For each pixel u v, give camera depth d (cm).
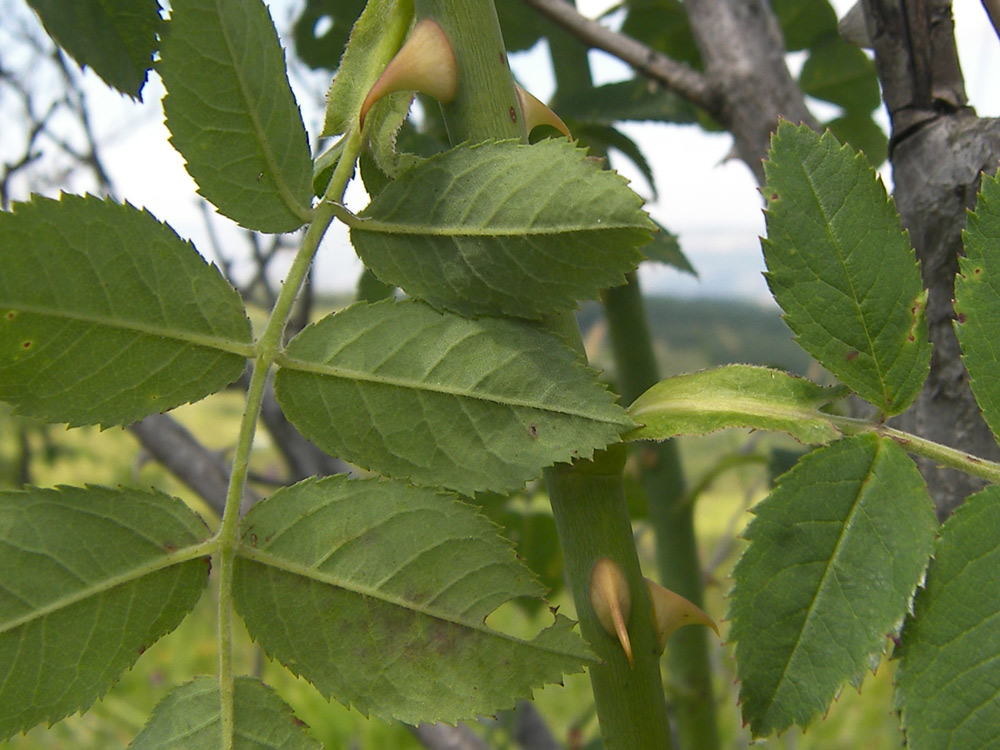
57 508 16
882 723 58
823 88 31
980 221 16
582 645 16
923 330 16
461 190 16
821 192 16
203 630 71
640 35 32
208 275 16
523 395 16
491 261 16
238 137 16
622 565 17
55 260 16
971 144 19
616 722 17
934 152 19
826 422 16
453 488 16
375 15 17
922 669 15
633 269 16
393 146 17
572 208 16
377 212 17
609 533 17
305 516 16
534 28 30
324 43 29
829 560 16
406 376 16
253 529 16
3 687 15
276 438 35
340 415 16
